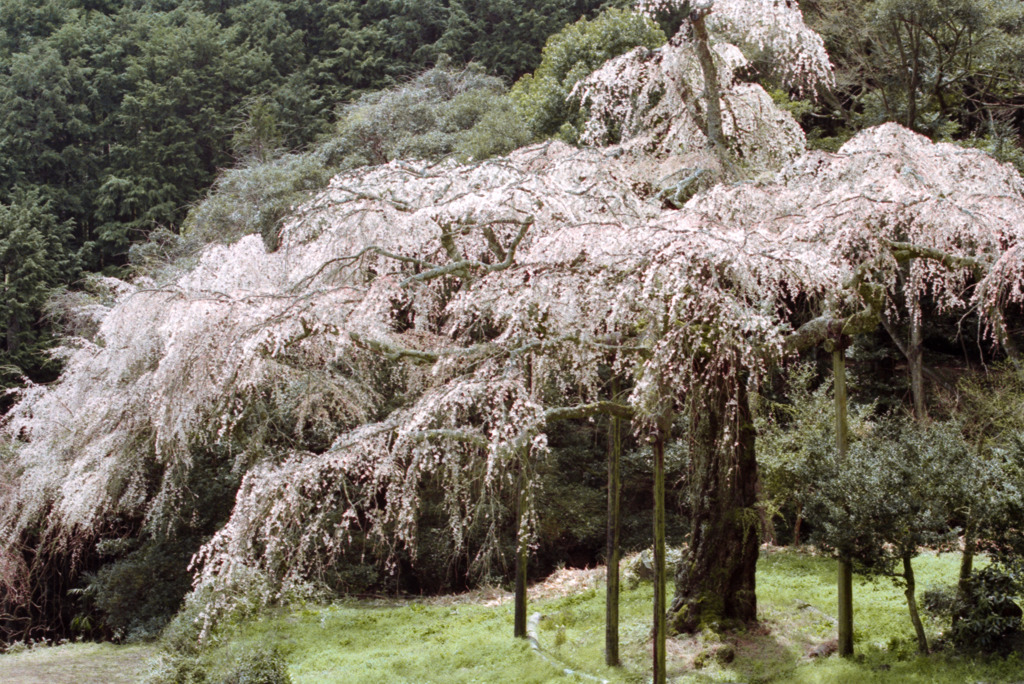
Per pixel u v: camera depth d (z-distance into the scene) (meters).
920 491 5.75
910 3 12.33
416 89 18.03
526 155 7.52
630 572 9.45
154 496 9.12
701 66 7.79
